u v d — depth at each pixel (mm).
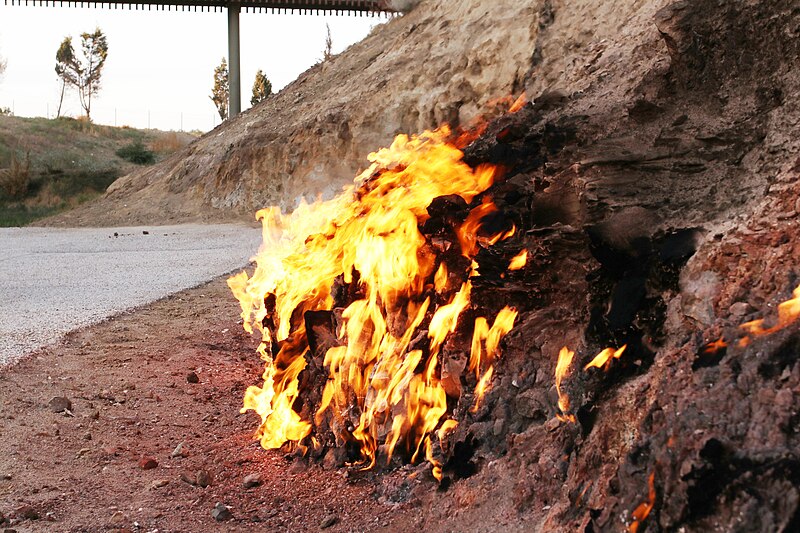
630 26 7113
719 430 2867
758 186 4105
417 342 5273
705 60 4914
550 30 11102
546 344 4566
